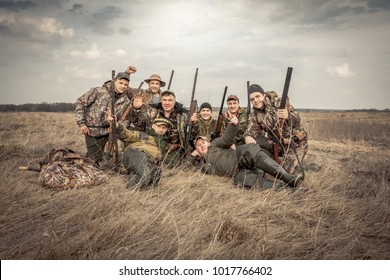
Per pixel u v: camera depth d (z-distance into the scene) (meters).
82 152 8.25
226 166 5.75
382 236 3.65
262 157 5.23
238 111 7.07
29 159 7.07
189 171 6.22
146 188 5.09
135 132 5.89
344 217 4.16
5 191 4.75
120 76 6.59
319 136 14.50
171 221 3.92
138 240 3.47
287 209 4.36
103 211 4.12
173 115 6.87
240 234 3.54
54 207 4.39
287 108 5.80
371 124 20.97
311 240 3.49
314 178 5.71
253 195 4.85
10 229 3.72
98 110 6.53
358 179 5.83
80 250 3.25
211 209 4.33
